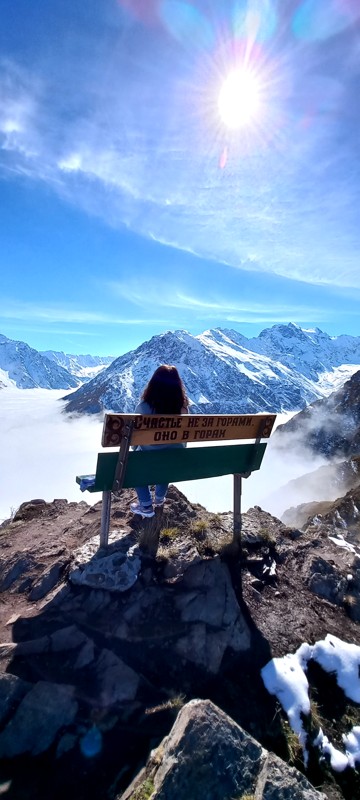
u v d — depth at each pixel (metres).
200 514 3.06
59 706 1.63
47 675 1.74
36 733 1.56
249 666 1.93
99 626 1.96
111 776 1.47
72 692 1.68
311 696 1.90
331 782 1.63
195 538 2.62
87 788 1.43
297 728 1.74
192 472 2.37
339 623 2.32
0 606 2.14
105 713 1.64
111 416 1.98
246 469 2.61
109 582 2.12
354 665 2.07
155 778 1.34
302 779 1.32
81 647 1.86
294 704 1.81
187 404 2.42
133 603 2.07
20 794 1.40
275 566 2.64
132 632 1.95
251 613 2.20
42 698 1.64
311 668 2.03
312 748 1.71
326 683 2.00
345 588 2.58
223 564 2.43
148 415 2.07
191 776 1.30
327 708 1.89
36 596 2.17
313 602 2.43
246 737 1.45
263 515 3.43
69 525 3.06
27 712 1.60
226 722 1.45
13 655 1.80
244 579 2.42
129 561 2.24
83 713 1.63
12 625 1.96
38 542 2.79
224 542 2.60
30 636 1.90
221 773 1.32
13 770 1.47
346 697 1.96
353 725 1.83
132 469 2.15
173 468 2.29
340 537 3.34
